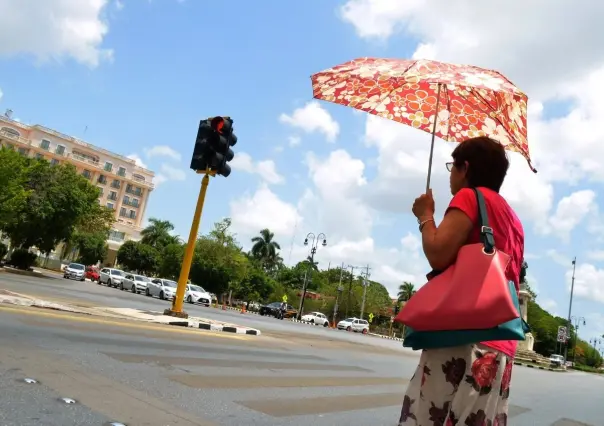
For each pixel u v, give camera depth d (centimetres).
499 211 191
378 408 645
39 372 494
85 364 575
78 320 941
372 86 283
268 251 8875
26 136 10194
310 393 671
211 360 789
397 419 591
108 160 11188
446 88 278
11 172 2991
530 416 836
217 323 1505
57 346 648
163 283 3497
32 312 918
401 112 277
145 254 8369
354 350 1691
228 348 995
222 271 5953
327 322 5444
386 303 7825
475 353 179
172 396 503
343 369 1025
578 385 2148
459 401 177
